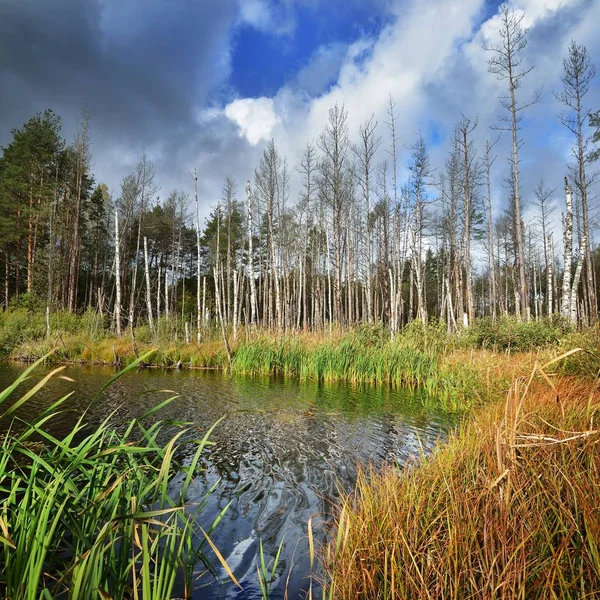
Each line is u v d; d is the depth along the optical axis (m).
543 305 46.31
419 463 4.66
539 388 5.57
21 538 1.77
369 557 2.46
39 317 21.56
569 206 14.62
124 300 34.62
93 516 2.13
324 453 5.83
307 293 40.84
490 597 1.95
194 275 45.97
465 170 24.22
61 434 6.31
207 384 12.01
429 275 49.25
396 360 12.48
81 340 18.50
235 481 4.79
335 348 13.61
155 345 17.36
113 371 14.69
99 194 36.88
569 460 2.63
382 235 31.08
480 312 52.72
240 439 6.49
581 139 20.89
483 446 3.27
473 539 2.22
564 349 7.21
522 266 19.92
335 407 8.93
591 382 5.52
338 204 21.91
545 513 2.37
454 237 28.62
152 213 39.75
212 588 2.78
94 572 1.76
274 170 24.48
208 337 20.16
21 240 28.45
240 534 3.57
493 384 7.60
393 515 2.71
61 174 31.45
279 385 11.99
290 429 7.10
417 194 23.06
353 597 2.35
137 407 8.55
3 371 13.84
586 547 2.04
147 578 1.85
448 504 2.69
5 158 29.00
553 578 1.88
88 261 37.44
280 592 2.76
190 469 2.46
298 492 4.49
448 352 14.08
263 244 40.72
